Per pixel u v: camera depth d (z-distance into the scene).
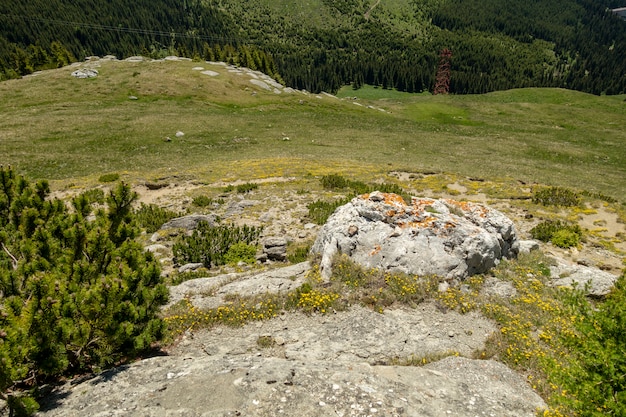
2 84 70.69
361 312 10.52
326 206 22.17
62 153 42.19
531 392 7.83
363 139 53.06
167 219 21.30
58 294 6.85
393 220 13.48
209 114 61.44
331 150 45.94
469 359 8.77
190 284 12.76
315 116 65.38
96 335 7.41
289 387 6.84
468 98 100.31
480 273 13.06
